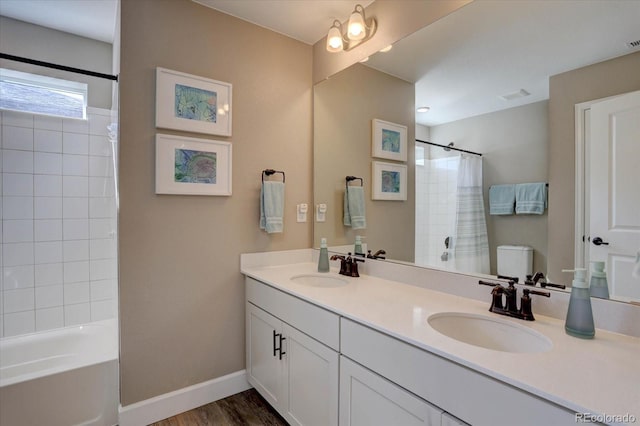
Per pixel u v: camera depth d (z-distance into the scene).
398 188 1.87
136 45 1.76
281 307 1.75
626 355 0.92
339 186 2.24
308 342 1.53
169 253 1.87
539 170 1.32
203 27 1.97
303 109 2.41
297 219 2.38
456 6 1.56
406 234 1.82
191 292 1.95
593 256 1.18
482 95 1.49
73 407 1.71
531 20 1.33
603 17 1.15
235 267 2.11
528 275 1.34
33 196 2.29
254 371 2.04
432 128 1.69
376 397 1.17
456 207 1.59
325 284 2.04
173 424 1.80
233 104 2.08
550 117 1.29
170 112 1.84
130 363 1.77
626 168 1.10
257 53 2.19
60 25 2.36
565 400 0.71
